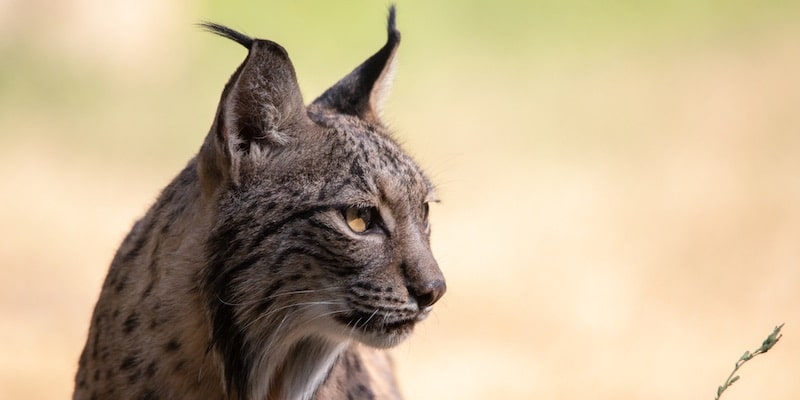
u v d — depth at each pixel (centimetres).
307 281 757
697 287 1738
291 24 2550
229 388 770
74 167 2164
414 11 2636
